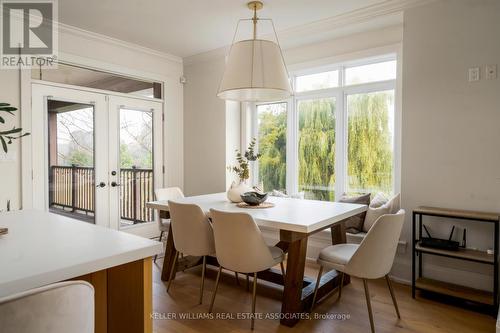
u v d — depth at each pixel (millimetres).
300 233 2225
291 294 2295
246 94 2955
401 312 2484
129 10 3326
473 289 2695
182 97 5039
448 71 2836
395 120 3521
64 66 3801
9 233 1385
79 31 3818
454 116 2812
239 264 2232
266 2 3145
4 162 3275
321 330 2229
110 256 1092
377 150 3721
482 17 2688
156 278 3164
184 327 2260
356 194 3879
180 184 5035
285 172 4457
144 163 4613
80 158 3936
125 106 4379
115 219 4281
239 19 3543
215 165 4676
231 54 2619
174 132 4953
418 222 2994
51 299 750
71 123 3852
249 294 2809
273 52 2555
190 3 3170
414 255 2775
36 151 3553
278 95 2857
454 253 2623
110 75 4242
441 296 2768
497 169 2637
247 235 2162
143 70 4531
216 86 4629
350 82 3910
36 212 1927
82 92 3943
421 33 2961
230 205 2943
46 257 1066
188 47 4453
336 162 4000
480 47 2697
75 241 1260
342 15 3398
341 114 3953
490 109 2658
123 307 1322
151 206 3020
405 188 3068
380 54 3516
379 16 3225
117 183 4297
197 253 2572
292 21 3574
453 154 2824
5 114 3271
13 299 698
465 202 2777
